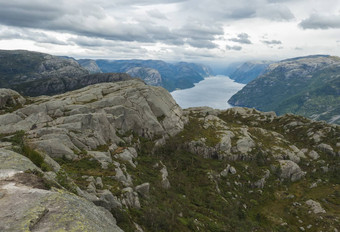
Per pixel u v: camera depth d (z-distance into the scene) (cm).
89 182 4112
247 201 9438
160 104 12450
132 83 13275
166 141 11369
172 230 4728
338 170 12988
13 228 846
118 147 7800
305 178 12362
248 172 11381
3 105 7831
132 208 4450
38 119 6675
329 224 8131
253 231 7262
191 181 9212
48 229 894
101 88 11294
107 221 1309
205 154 11806
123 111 9875
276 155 13300
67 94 10588
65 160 5094
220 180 9975
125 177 5462
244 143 13312
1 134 5694
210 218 6781
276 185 11156
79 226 966
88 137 6800
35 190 1192
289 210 9262
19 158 1588
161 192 6581
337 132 16275
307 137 16812
